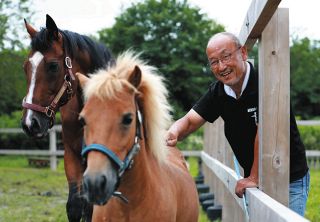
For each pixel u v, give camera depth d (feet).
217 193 22.63
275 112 9.54
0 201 27.91
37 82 13.37
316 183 27.27
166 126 9.77
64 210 25.12
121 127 8.04
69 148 13.85
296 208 10.64
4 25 43.06
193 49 88.28
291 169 10.52
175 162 12.39
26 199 28.71
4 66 44.91
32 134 13.20
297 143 10.61
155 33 90.53
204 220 21.36
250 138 11.21
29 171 44.24
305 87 88.94
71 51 14.06
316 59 92.22
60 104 13.79
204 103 11.70
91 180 7.56
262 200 8.50
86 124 8.08
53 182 36.60
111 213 9.26
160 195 9.41
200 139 55.57
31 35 14.40
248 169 11.87
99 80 8.30
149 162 9.61
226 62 10.16
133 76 8.66
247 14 10.78
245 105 10.82
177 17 90.63
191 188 11.66
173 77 86.17
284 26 9.56
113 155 7.88
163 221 9.36
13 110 72.95
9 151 47.60
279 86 9.53
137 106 8.84
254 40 11.00
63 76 13.82
